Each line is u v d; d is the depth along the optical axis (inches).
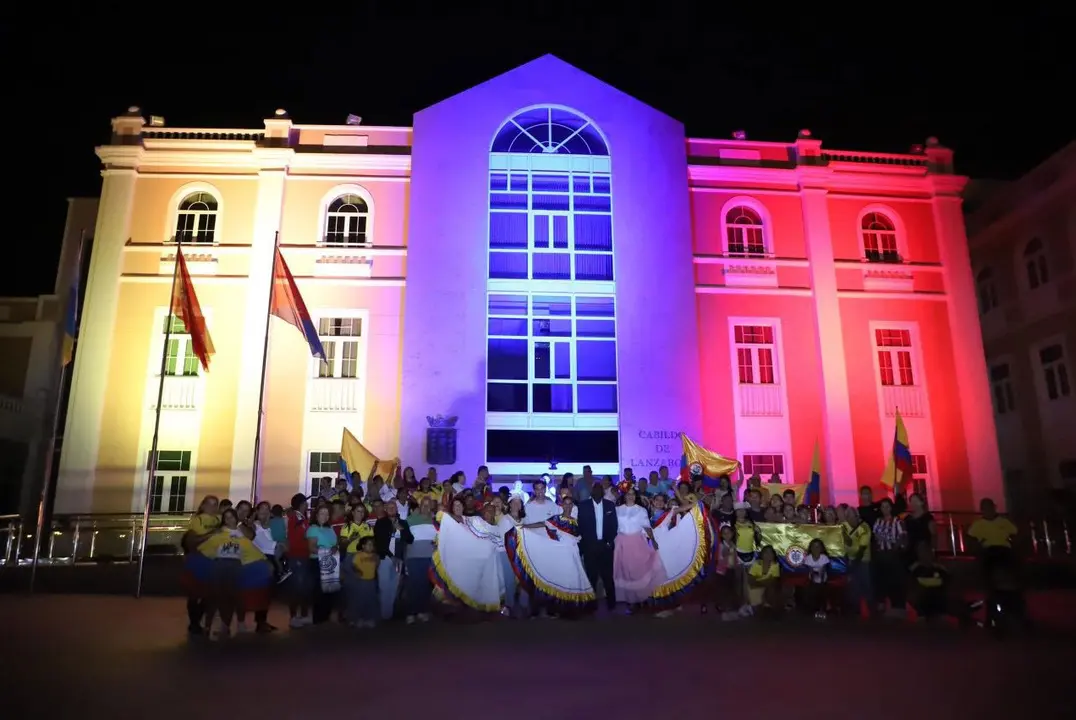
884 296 802.8
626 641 342.3
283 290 669.3
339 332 749.9
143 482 706.2
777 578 417.1
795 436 764.0
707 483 650.2
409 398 715.4
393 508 423.8
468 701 234.4
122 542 685.3
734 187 820.0
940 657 304.0
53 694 243.9
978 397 784.9
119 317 740.0
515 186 787.4
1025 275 921.5
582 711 222.7
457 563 410.3
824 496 756.6
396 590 419.8
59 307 927.0
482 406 716.7
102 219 758.5
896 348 796.6
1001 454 965.8
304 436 721.6
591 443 735.7
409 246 750.5
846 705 229.0
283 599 496.1
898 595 421.7
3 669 281.7
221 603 366.6
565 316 761.6
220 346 738.8
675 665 287.7
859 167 828.6
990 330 988.6
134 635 362.3
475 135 783.1
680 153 804.0
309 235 770.8
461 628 385.1
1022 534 701.9
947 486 761.6
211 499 388.2
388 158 784.3
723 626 388.8
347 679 265.0
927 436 772.6
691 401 736.3
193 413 722.8
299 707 227.8
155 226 767.1
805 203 818.8
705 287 785.6
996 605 362.9
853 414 770.8
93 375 724.0
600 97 807.1
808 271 805.9
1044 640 344.2
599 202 792.9
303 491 711.1
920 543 410.6
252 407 721.0
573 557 427.5
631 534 435.2
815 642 339.3
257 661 297.4
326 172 787.4
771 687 252.1
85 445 708.7
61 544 682.8
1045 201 883.4
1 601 490.0
